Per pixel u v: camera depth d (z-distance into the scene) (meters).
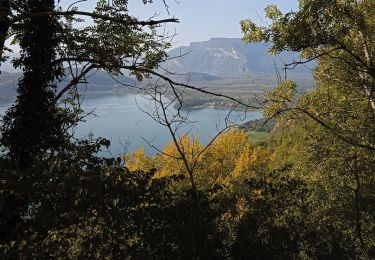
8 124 9.58
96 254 5.33
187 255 6.20
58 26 9.87
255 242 6.95
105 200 5.07
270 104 12.12
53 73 10.16
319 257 7.74
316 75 14.64
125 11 9.27
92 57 9.96
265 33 10.83
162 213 6.17
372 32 11.53
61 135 10.05
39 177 5.17
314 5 8.87
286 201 8.41
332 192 15.05
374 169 14.09
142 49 9.56
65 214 4.81
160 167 27.56
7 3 5.42
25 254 4.28
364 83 11.41
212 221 7.07
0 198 5.26
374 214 13.02
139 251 5.84
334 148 14.48
